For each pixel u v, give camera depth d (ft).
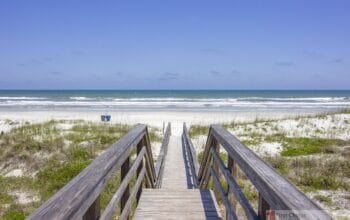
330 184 24.38
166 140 38.73
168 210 13.15
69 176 27.35
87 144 37.47
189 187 21.67
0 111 100.42
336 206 20.52
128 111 100.01
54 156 32.96
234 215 8.35
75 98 191.42
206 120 72.18
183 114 88.17
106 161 6.95
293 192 4.64
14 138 39.01
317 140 39.37
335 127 45.85
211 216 12.52
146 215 12.59
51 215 3.78
